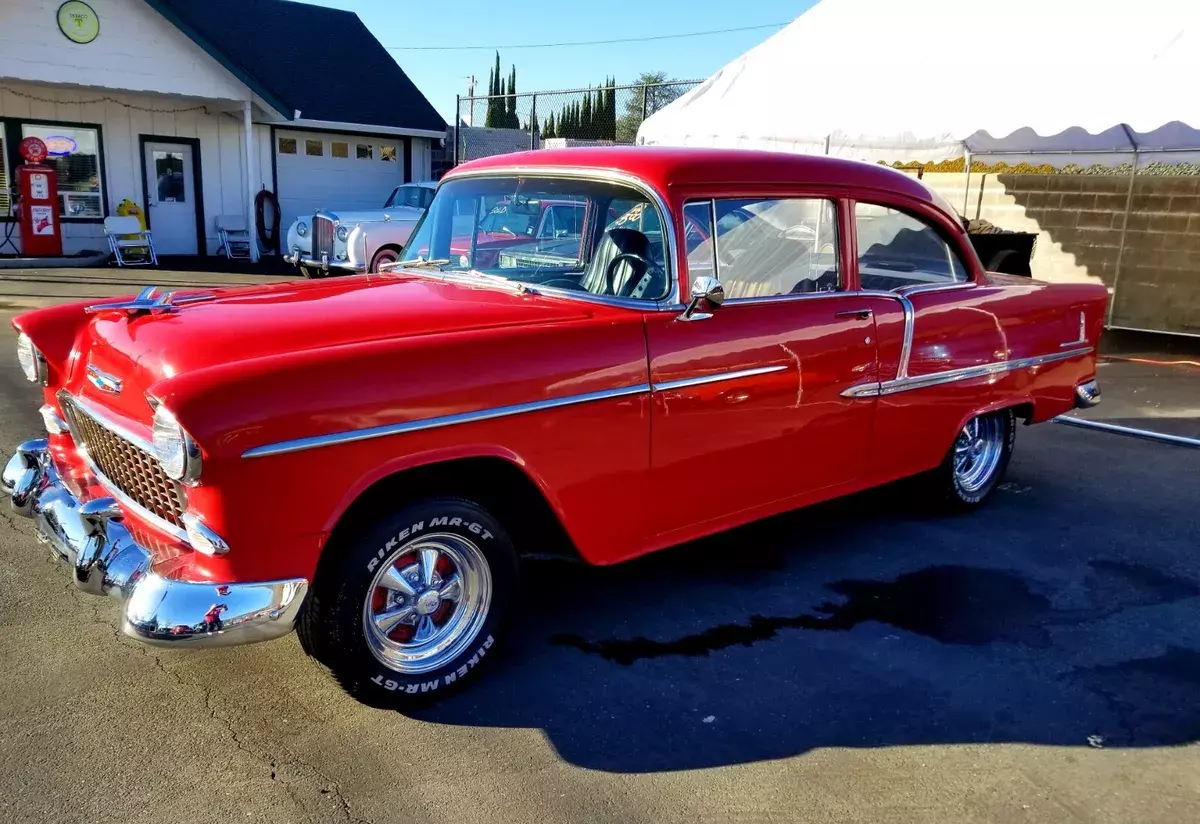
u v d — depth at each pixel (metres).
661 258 3.37
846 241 3.95
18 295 11.63
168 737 2.85
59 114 15.64
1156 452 6.32
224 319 3.01
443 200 4.23
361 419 2.66
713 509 3.65
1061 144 10.62
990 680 3.34
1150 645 3.62
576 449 3.14
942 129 6.82
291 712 3.02
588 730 2.97
